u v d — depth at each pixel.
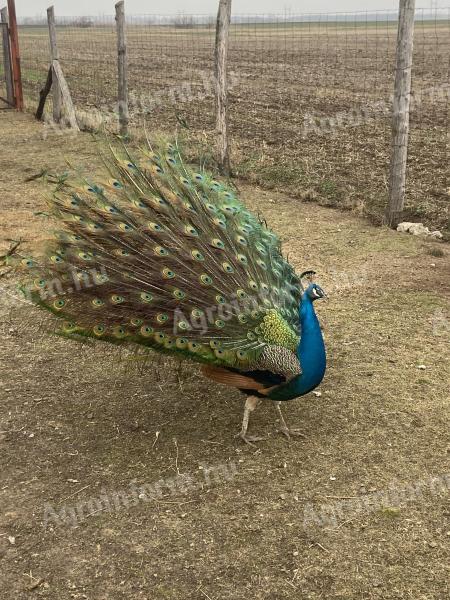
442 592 2.07
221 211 2.89
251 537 2.31
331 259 4.66
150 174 2.87
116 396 3.14
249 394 2.75
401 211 5.24
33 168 6.84
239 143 7.73
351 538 2.30
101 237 2.69
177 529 2.35
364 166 6.81
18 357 3.45
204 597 2.07
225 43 6.02
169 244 2.66
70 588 2.11
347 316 3.88
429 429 2.87
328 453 2.74
